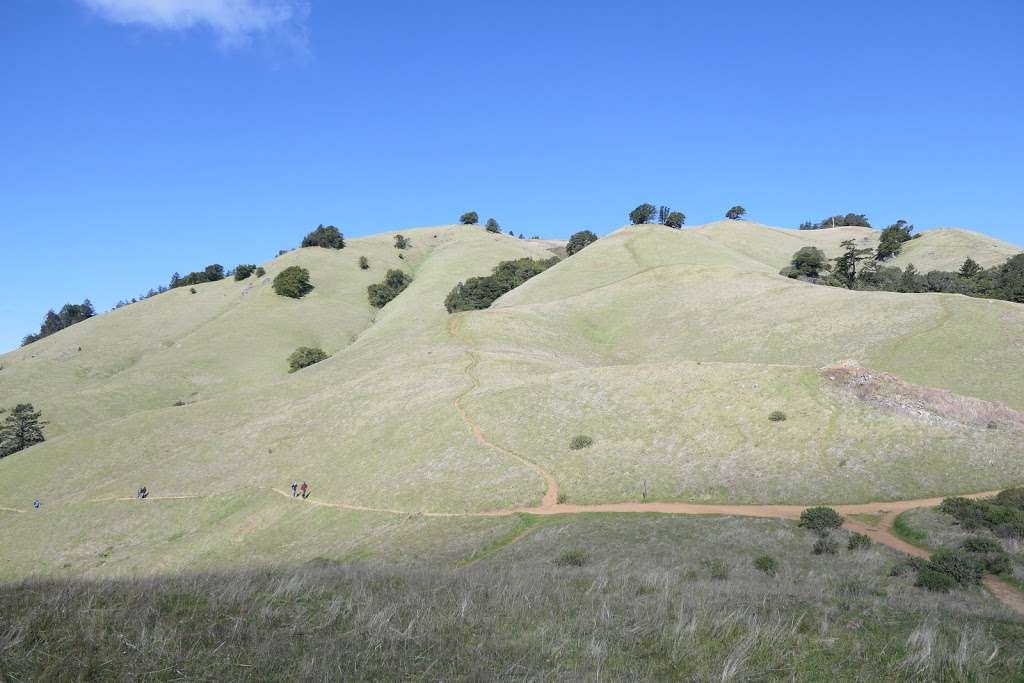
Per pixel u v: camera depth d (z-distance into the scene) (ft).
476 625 33.94
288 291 583.99
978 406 157.79
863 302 322.55
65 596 35.04
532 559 97.76
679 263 483.92
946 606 44.27
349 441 209.77
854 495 118.32
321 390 284.00
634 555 93.04
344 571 52.11
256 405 278.67
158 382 424.46
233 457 223.92
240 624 32.17
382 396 247.09
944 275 413.80
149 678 25.63
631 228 625.00
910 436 138.41
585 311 412.98
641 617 35.86
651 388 187.73
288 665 27.63
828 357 276.41
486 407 200.03
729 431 153.89
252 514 175.11
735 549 93.71
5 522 207.00
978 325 264.72
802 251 508.94
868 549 91.09
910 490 118.11
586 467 148.87
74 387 451.53
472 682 26.45
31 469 241.96
